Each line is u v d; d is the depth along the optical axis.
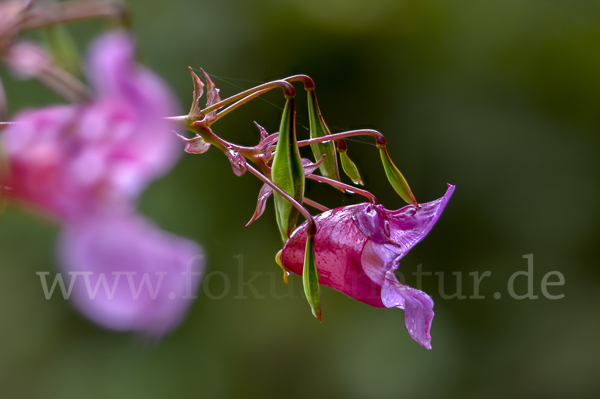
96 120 0.28
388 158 0.33
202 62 0.91
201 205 0.88
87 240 0.28
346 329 0.92
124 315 0.28
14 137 0.28
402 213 0.33
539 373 0.90
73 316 0.84
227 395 0.86
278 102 0.85
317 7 0.95
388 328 0.92
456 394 0.90
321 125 0.34
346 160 0.34
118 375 0.83
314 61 0.95
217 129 0.86
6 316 0.81
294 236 0.33
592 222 0.95
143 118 0.28
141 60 0.28
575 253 0.95
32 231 0.80
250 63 0.93
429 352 0.91
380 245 0.32
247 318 0.90
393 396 0.89
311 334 0.91
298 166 0.33
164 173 0.28
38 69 0.28
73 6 0.28
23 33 0.29
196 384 0.85
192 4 0.92
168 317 0.28
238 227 0.90
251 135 0.85
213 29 0.92
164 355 0.86
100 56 0.27
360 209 0.33
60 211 0.28
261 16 0.93
